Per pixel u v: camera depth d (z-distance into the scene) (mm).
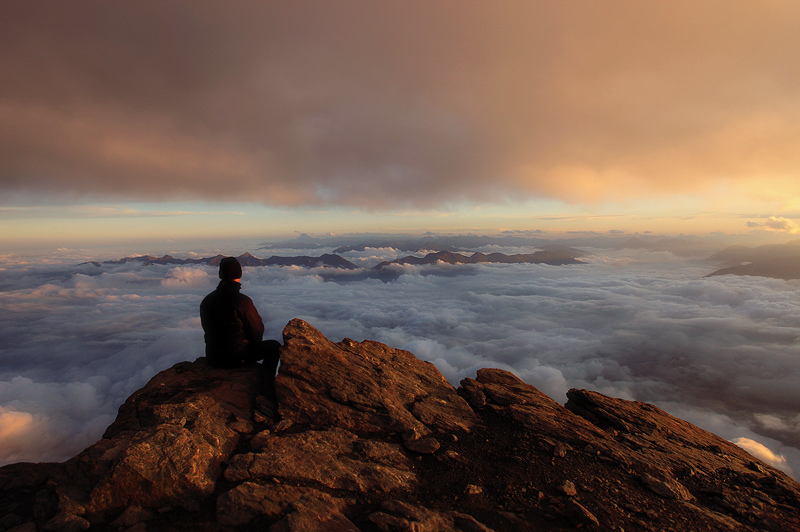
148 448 5105
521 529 4859
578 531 4910
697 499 5895
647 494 5820
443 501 5324
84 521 4230
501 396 8578
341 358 8398
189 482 4910
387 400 7566
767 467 7137
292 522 4457
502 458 6453
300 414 6855
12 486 4695
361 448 6242
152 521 4430
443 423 7363
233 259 8344
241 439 6180
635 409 9031
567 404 9414
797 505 5867
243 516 4586
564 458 6535
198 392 7191
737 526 5305
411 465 6125
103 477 4715
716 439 8359
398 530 4547
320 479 5434
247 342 8359
